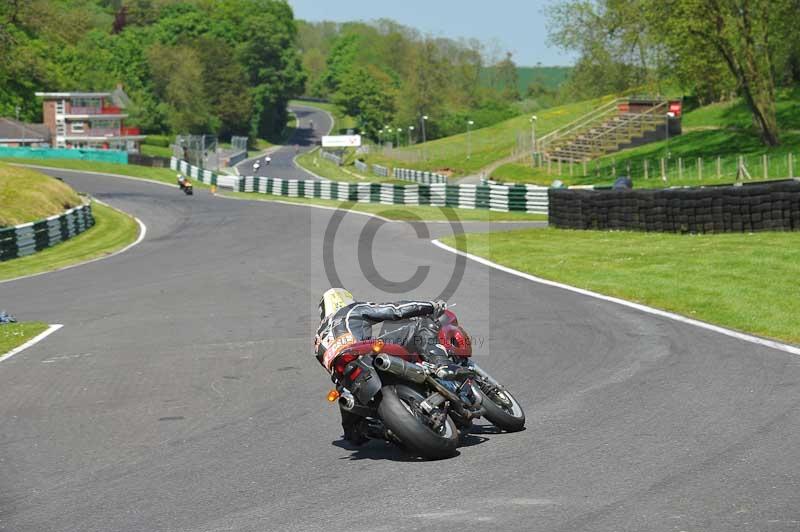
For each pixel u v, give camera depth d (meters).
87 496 13.29
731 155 108.56
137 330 30.28
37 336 29.98
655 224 46.59
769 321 23.45
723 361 19.44
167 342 27.45
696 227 43.94
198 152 185.50
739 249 36.59
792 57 129.62
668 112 136.12
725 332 22.61
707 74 104.31
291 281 40.75
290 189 125.44
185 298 37.88
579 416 15.84
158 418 18.12
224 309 33.81
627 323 24.69
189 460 14.92
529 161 147.00
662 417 15.35
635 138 137.00
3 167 103.31
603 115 149.12
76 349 27.12
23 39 133.75
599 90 122.19
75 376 23.03
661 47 107.12
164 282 44.53
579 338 23.12
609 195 50.31
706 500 11.19
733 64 101.81
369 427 14.62
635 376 18.61
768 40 101.38
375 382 13.88
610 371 19.25
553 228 55.69
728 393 16.70
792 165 92.56
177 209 105.81
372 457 14.35
